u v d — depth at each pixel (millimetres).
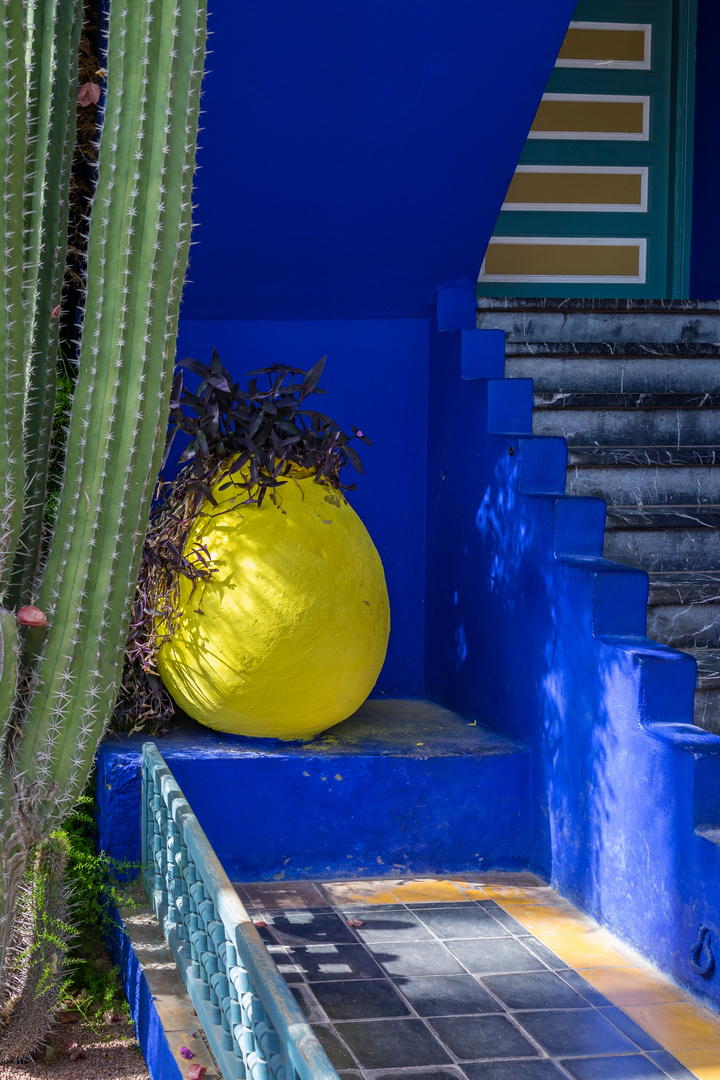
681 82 6375
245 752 4172
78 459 2691
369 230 4844
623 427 5297
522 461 4418
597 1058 2926
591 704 3848
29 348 2836
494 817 4348
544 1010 3182
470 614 4945
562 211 6344
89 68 4305
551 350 5316
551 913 3930
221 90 4156
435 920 3840
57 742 2760
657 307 5617
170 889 3260
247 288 5043
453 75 4219
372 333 5387
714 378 5562
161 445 2748
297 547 3961
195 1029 2861
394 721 4875
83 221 4719
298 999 3213
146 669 4172
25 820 2746
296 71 4121
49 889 3188
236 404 4305
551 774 4180
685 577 4754
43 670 2730
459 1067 2861
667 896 3383
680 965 3316
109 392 2660
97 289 2658
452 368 5137
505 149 4574
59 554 2719
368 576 4156
